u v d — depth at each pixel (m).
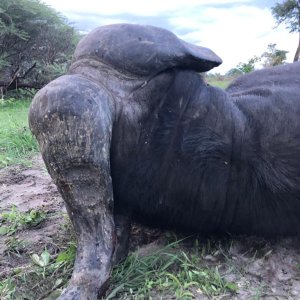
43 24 20.50
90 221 2.43
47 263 3.01
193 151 2.71
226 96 2.79
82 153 2.32
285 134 2.80
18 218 3.89
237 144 2.76
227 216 2.90
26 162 6.15
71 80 2.39
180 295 2.61
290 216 2.93
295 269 2.94
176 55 2.55
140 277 2.73
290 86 2.97
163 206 2.81
